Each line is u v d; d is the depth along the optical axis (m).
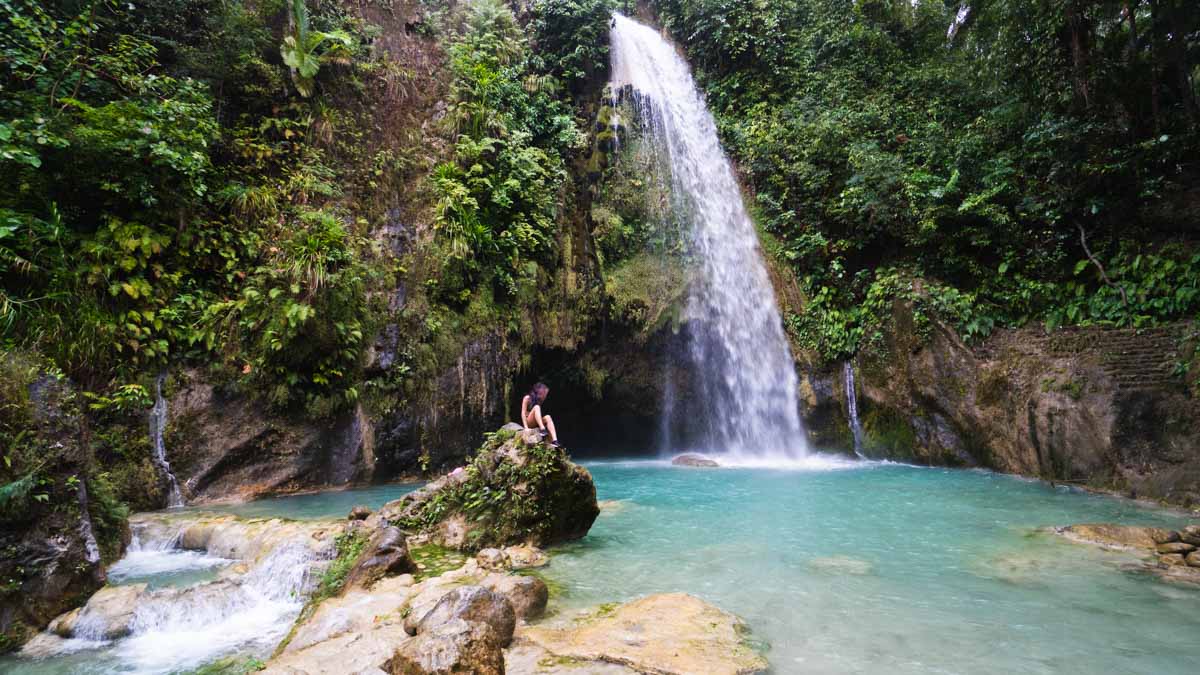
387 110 14.43
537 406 8.21
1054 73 14.94
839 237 17.23
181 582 6.13
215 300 10.79
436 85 15.40
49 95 9.64
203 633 4.97
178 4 12.03
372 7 15.54
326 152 13.19
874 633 4.44
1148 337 11.57
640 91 18.53
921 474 12.45
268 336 10.51
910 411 14.19
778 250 17.62
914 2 21.39
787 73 20.31
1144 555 6.41
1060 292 13.64
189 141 10.42
